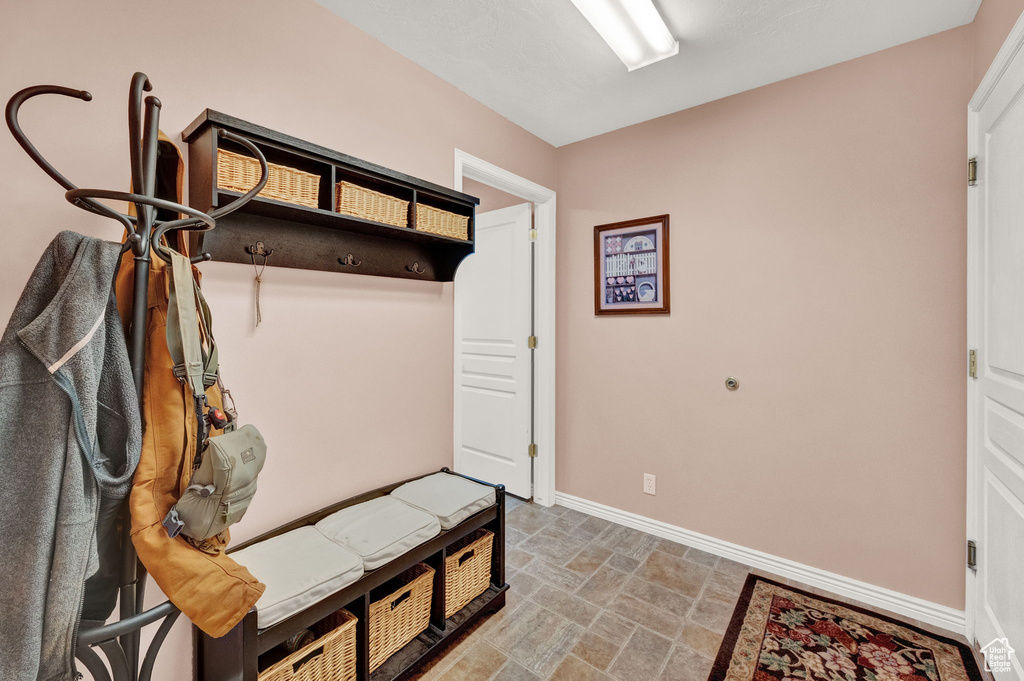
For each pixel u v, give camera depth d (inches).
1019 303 52.0
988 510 62.1
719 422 91.8
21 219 42.0
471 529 68.0
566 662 61.9
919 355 72.0
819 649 64.4
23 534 26.1
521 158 104.0
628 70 79.7
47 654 26.9
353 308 69.8
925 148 70.9
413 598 61.8
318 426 65.4
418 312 80.2
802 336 82.3
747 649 64.4
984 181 62.6
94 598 33.6
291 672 46.7
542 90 87.8
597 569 86.0
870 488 76.3
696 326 94.3
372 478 72.7
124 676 32.6
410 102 77.7
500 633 67.7
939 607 70.4
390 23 68.6
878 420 75.5
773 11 65.4
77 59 44.6
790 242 83.2
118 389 30.5
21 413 26.6
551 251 114.8
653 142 99.9
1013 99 52.7
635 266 102.8
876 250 75.2
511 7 65.1
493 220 125.0
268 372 59.7
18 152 41.8
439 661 61.9
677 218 96.6
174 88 50.9
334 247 65.7
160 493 32.2
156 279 34.3
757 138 86.5
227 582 32.6
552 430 116.5
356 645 54.1
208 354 37.2
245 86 56.7
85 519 27.9
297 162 58.2
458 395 134.5
